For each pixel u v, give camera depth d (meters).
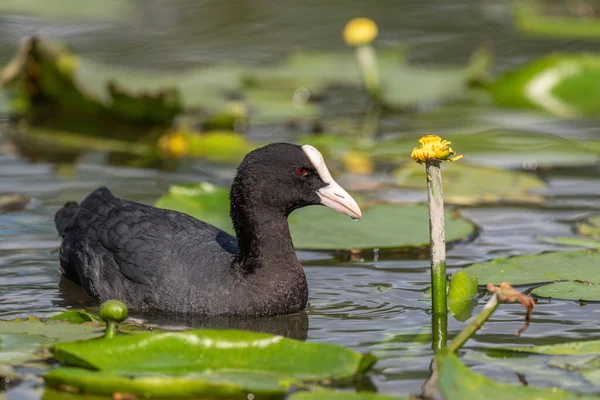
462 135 17.23
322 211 13.03
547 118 18.73
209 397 7.63
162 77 19.83
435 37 23.56
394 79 20.81
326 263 11.67
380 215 12.90
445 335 9.20
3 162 16.06
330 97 20.61
